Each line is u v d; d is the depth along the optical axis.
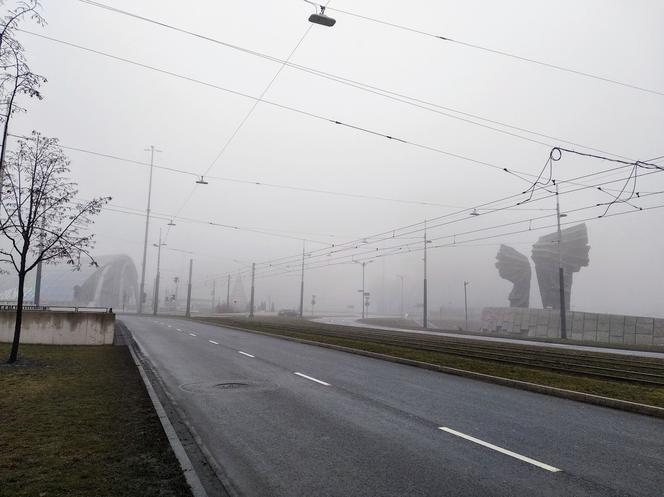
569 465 5.76
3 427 6.71
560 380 11.95
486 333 44.53
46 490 4.59
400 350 18.91
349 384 11.30
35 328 18.11
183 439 6.64
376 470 5.52
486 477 5.33
